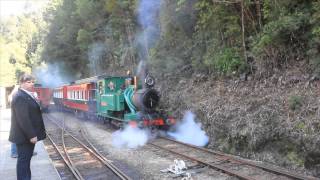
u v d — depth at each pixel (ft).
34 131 26.17
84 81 90.79
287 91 43.78
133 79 64.95
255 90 48.73
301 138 35.65
